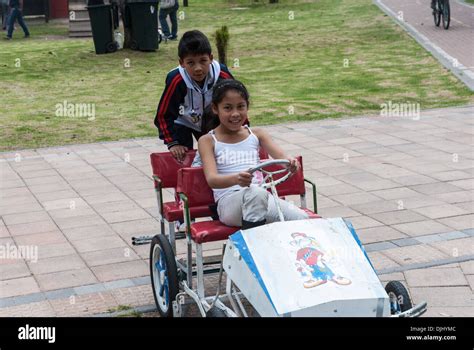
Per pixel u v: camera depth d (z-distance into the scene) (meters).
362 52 19.36
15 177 9.91
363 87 15.23
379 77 16.09
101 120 13.31
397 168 9.56
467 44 19.41
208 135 5.41
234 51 20.52
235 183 5.00
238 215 5.06
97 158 10.77
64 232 7.67
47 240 7.45
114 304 5.94
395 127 11.93
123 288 6.25
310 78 16.45
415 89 14.77
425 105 13.45
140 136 12.10
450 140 10.92
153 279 5.70
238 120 5.28
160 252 5.56
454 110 12.91
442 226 7.40
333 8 29.00
